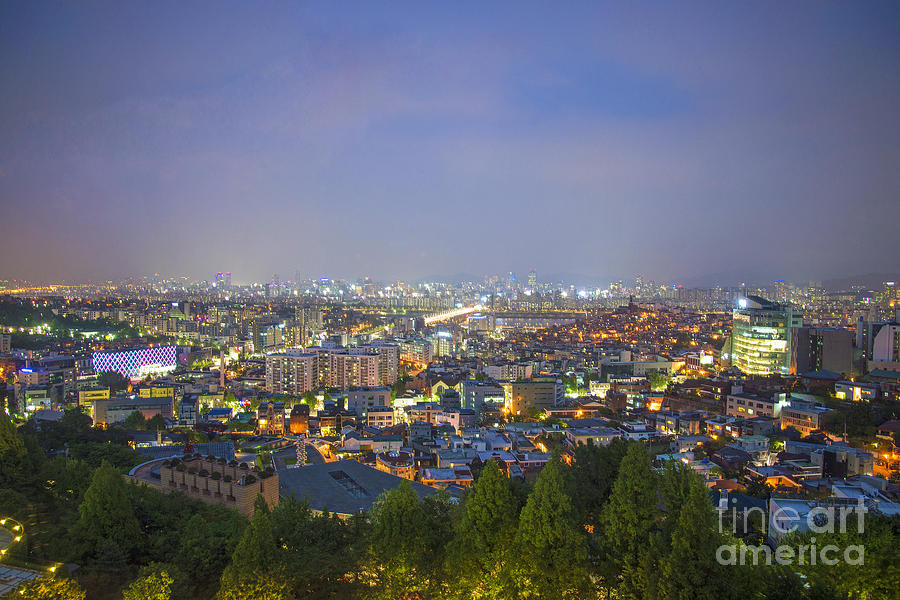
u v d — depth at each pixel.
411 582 68.00
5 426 114.25
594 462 92.06
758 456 170.88
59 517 97.44
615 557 64.75
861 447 175.50
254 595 64.12
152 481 129.75
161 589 67.25
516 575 64.31
